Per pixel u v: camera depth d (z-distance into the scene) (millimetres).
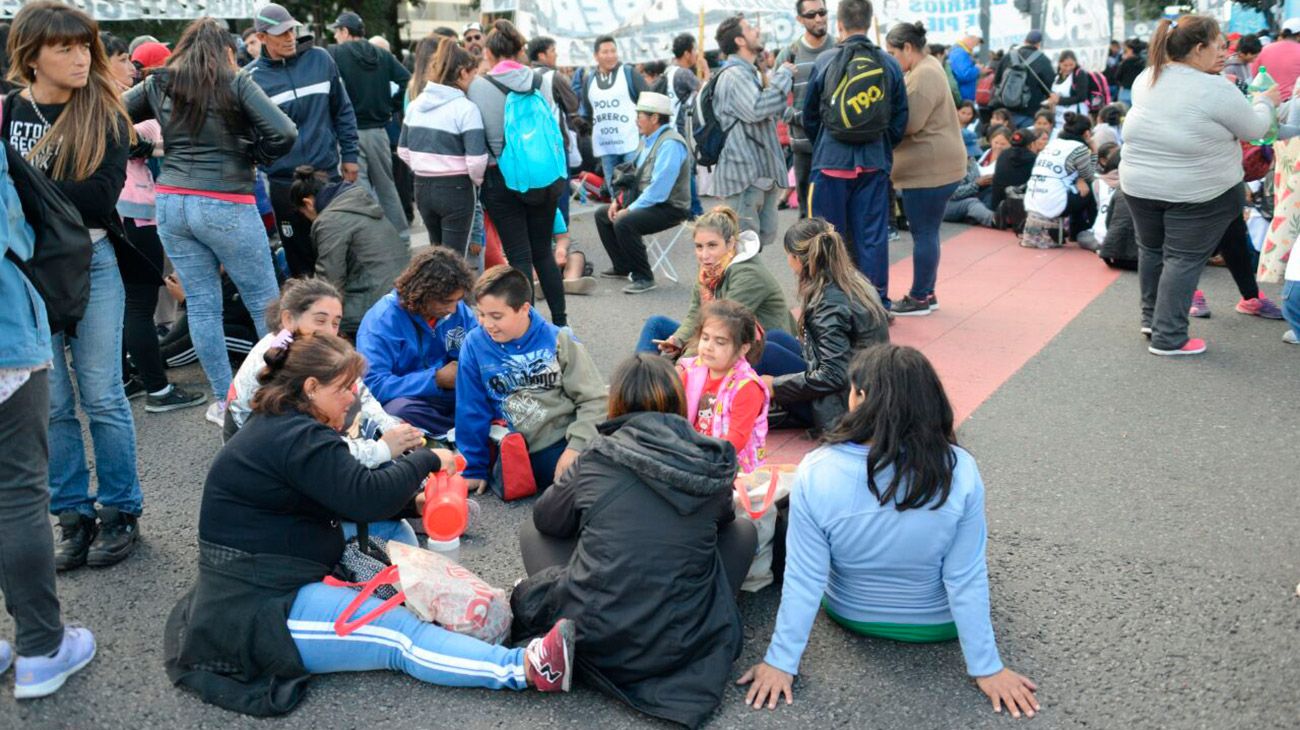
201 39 4559
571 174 11422
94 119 3482
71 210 3246
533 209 6203
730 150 7047
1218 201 5664
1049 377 5742
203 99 4520
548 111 6102
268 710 2918
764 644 3270
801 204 8461
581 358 4238
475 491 4371
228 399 3660
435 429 4598
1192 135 5570
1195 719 2855
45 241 3164
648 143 7535
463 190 6238
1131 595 3500
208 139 4621
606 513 2941
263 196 6578
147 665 3191
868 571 3084
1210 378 5645
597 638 2900
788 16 13281
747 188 7109
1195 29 5539
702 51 10164
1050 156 8852
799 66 8000
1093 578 3617
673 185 7344
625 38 12328
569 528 3156
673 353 4965
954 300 7395
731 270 5027
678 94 10633
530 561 3299
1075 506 4176
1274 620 3328
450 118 6059
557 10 12195
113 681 3105
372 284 5816
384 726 2891
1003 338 6477
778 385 4785
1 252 2773
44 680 3008
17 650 3010
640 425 2998
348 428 3686
